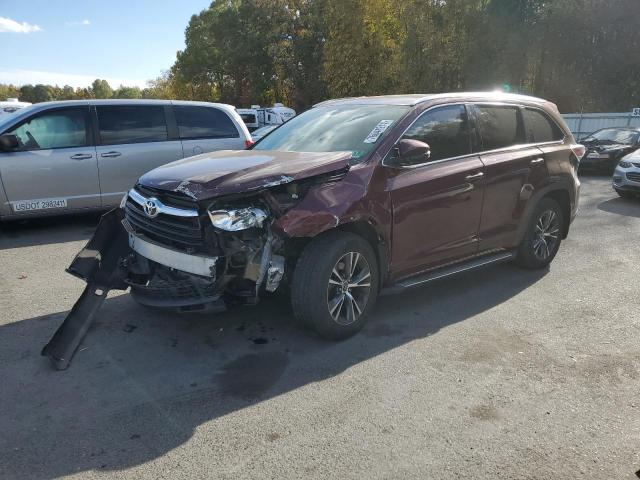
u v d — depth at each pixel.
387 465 2.64
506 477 2.57
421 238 4.36
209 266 3.44
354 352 3.86
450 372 3.58
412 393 3.31
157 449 2.76
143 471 2.59
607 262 6.21
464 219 4.68
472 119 4.86
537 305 4.82
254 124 23.59
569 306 4.80
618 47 29.45
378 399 3.24
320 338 4.05
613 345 4.01
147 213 3.77
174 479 2.54
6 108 15.34
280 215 3.56
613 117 22.16
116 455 2.71
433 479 2.55
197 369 3.60
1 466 2.62
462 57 23.56
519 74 27.73
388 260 4.19
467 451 2.76
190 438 2.85
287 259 3.85
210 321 4.37
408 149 3.95
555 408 3.16
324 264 3.74
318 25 34.59
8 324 4.34
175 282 3.67
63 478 2.54
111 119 7.82
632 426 2.98
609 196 11.49
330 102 5.42
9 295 5.02
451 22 23.33
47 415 3.06
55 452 2.73
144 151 7.94
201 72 53.44
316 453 2.73
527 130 5.43
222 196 3.42
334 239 3.81
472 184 4.66
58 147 7.48
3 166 7.11
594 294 5.11
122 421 3.00
